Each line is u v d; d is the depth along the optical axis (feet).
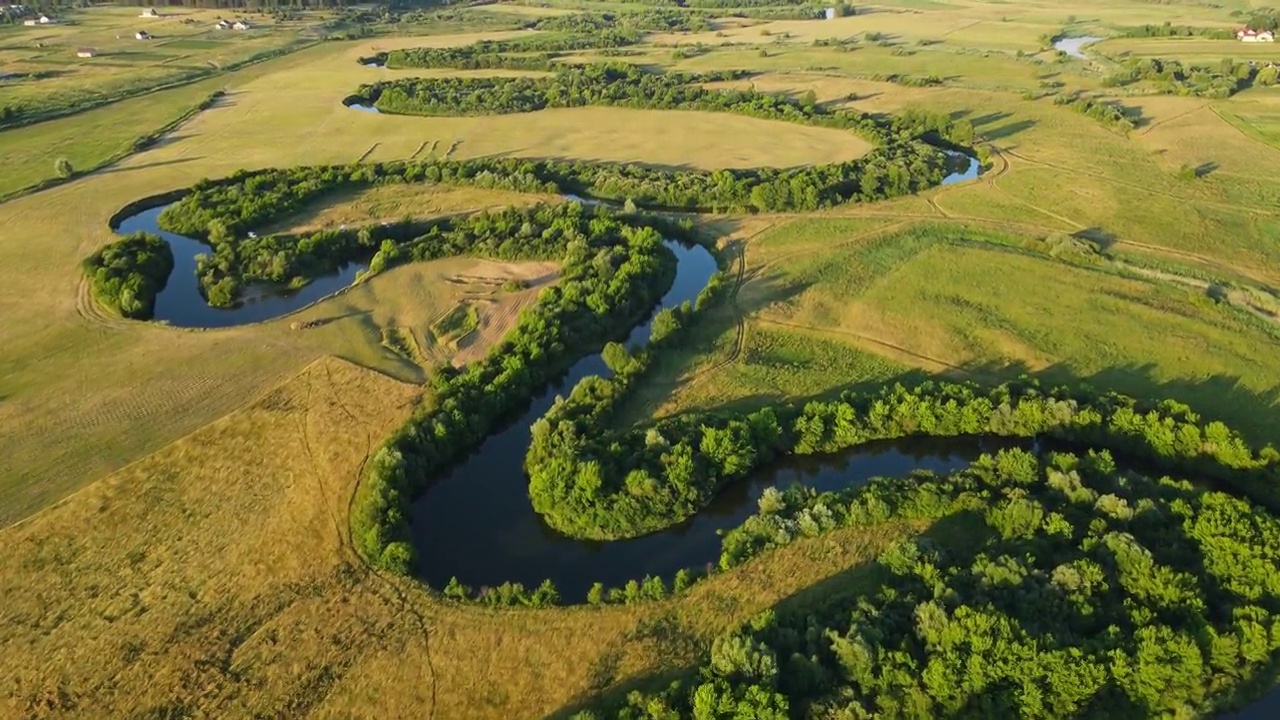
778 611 196.13
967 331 313.73
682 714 165.78
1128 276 351.25
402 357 303.48
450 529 230.27
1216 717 167.02
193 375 291.38
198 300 355.56
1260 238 385.50
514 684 182.29
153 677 183.52
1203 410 263.70
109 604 201.46
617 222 403.75
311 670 185.16
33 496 235.40
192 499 234.17
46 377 291.17
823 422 255.50
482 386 276.62
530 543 225.76
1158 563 191.31
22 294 350.02
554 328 306.14
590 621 195.93
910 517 221.05
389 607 200.03
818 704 165.07
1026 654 167.22
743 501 239.91
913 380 286.05
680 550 222.48
